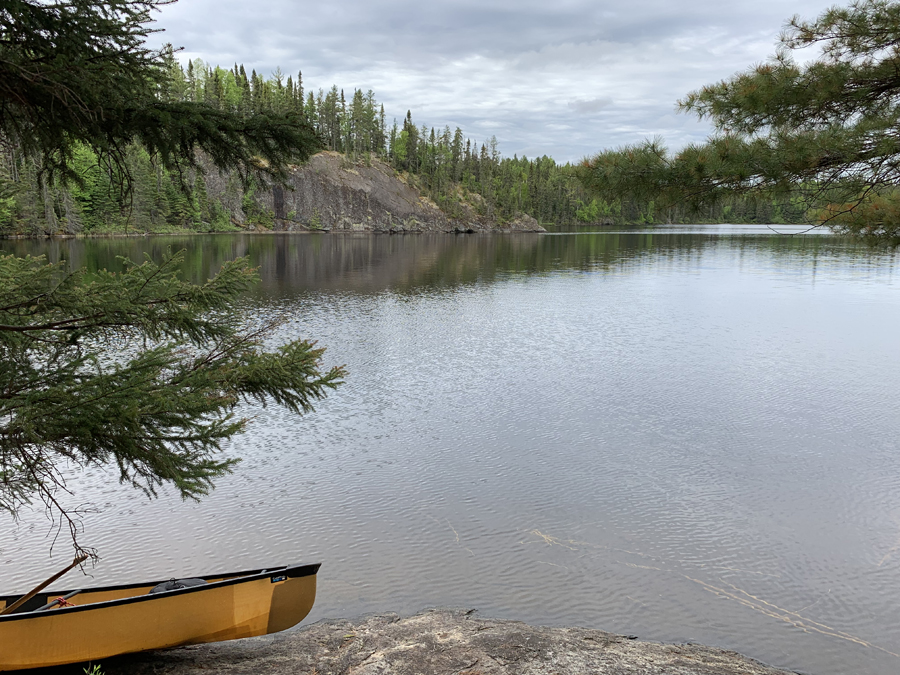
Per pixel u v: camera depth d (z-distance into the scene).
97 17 3.39
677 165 6.20
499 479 11.56
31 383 4.46
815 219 6.18
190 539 9.27
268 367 5.45
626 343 23.36
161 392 4.73
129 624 6.06
